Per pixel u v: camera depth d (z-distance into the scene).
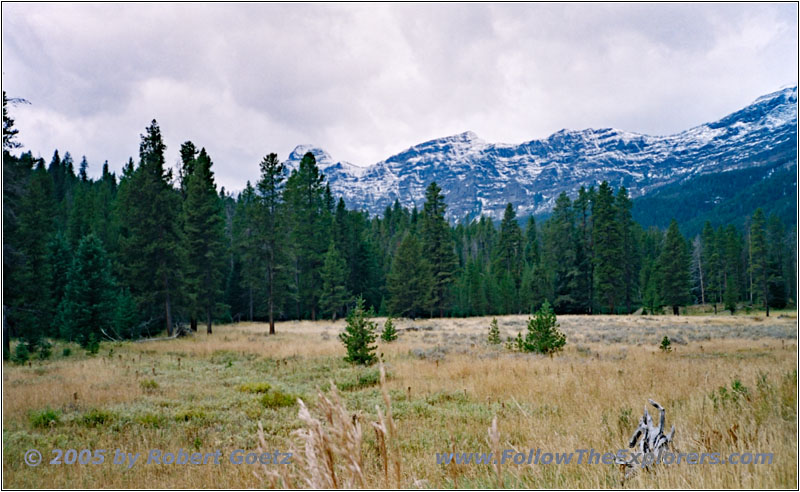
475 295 63.09
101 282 31.23
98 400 12.08
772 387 7.35
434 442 7.63
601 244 59.03
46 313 31.39
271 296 37.44
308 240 57.12
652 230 103.06
